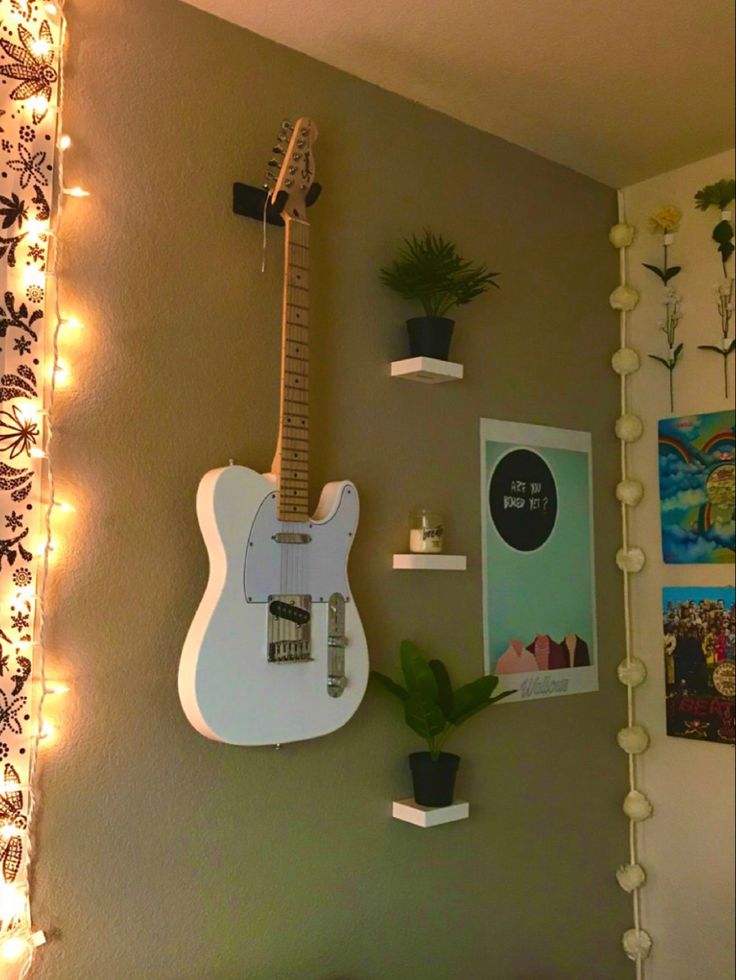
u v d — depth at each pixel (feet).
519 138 7.79
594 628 8.17
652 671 8.30
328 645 5.81
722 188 7.88
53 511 5.11
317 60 6.52
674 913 7.99
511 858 7.30
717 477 7.92
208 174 5.88
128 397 5.44
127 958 5.20
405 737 6.66
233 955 5.62
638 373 8.57
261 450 6.01
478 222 7.53
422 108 7.19
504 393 7.64
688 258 8.28
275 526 5.57
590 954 7.82
